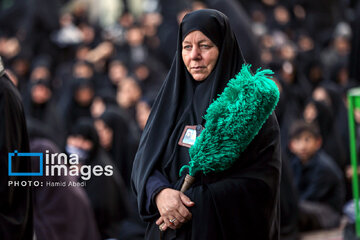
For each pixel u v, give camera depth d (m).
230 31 7.45
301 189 16.03
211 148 6.91
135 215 14.76
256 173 7.06
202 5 19.84
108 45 30.55
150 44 31.39
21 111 8.73
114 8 37.34
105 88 26.84
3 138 8.33
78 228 12.05
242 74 6.96
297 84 24.52
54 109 22.11
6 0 38.50
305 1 37.97
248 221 7.04
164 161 7.46
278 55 27.78
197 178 7.21
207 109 7.03
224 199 7.01
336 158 19.06
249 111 6.78
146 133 7.75
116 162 19.09
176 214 7.03
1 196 8.25
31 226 8.89
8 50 31.88
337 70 26.98
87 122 15.47
